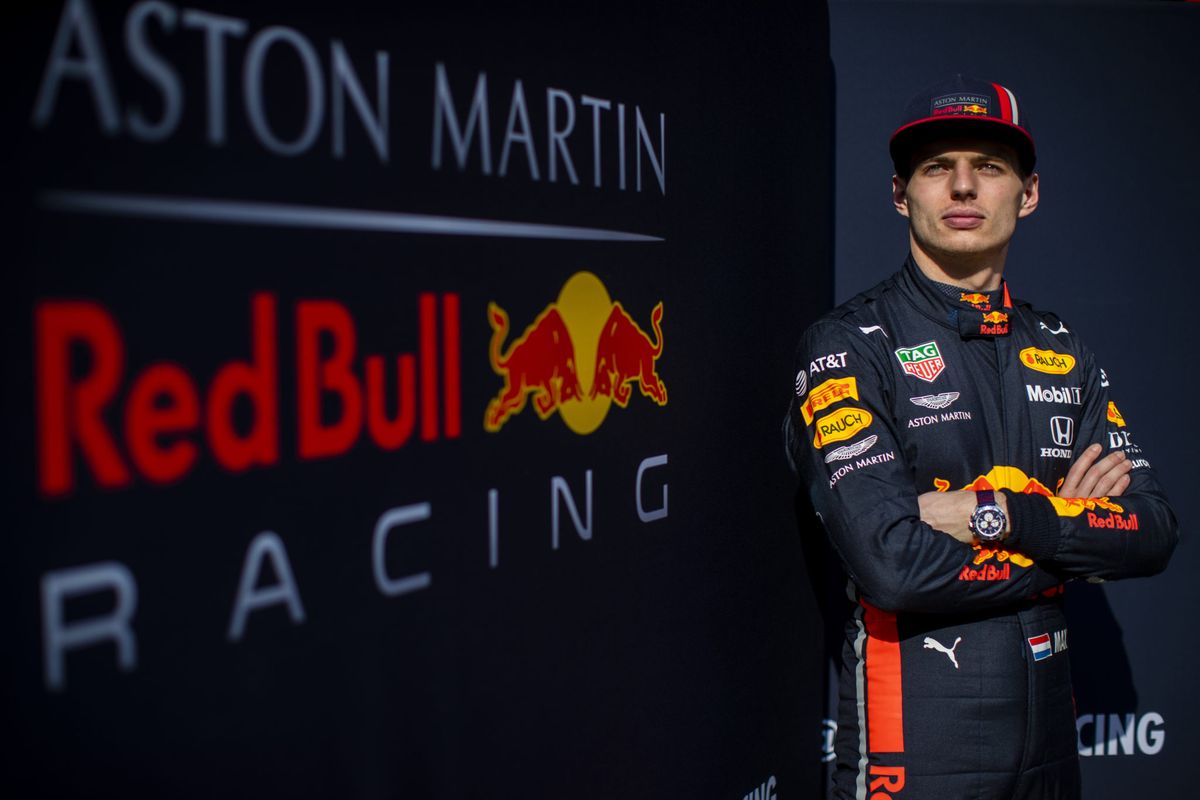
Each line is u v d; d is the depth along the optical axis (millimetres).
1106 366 2473
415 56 1221
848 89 2410
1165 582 2480
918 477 1865
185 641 1007
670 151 1721
